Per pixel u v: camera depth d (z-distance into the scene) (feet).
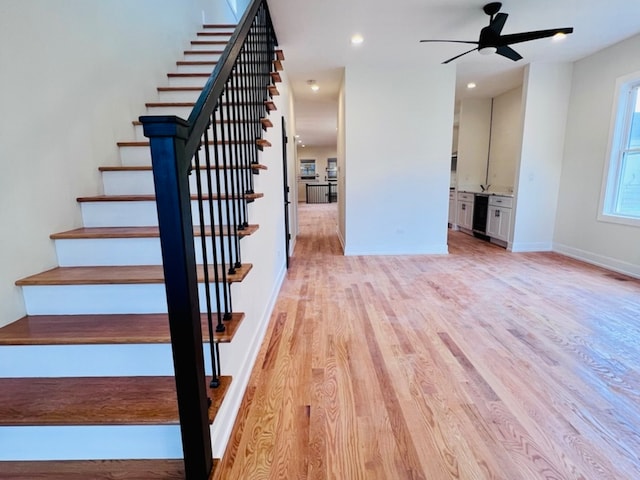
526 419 5.35
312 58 13.99
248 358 6.68
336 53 13.46
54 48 6.02
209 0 15.92
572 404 5.69
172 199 3.27
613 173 13.47
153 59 10.11
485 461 4.57
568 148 15.62
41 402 4.25
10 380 4.69
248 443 4.96
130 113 8.80
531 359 7.09
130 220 6.83
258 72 8.57
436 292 11.32
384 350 7.57
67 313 5.33
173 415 4.04
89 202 6.68
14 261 5.10
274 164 11.05
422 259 15.83
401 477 4.35
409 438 4.99
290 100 17.97
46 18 5.81
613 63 13.15
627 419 5.32
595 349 7.47
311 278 13.17
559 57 14.48
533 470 4.41
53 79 5.99
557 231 16.55
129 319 5.18
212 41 13.14
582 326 8.60
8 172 5.00
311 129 35.19
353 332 8.50
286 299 10.91
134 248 5.99
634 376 6.47
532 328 8.53
